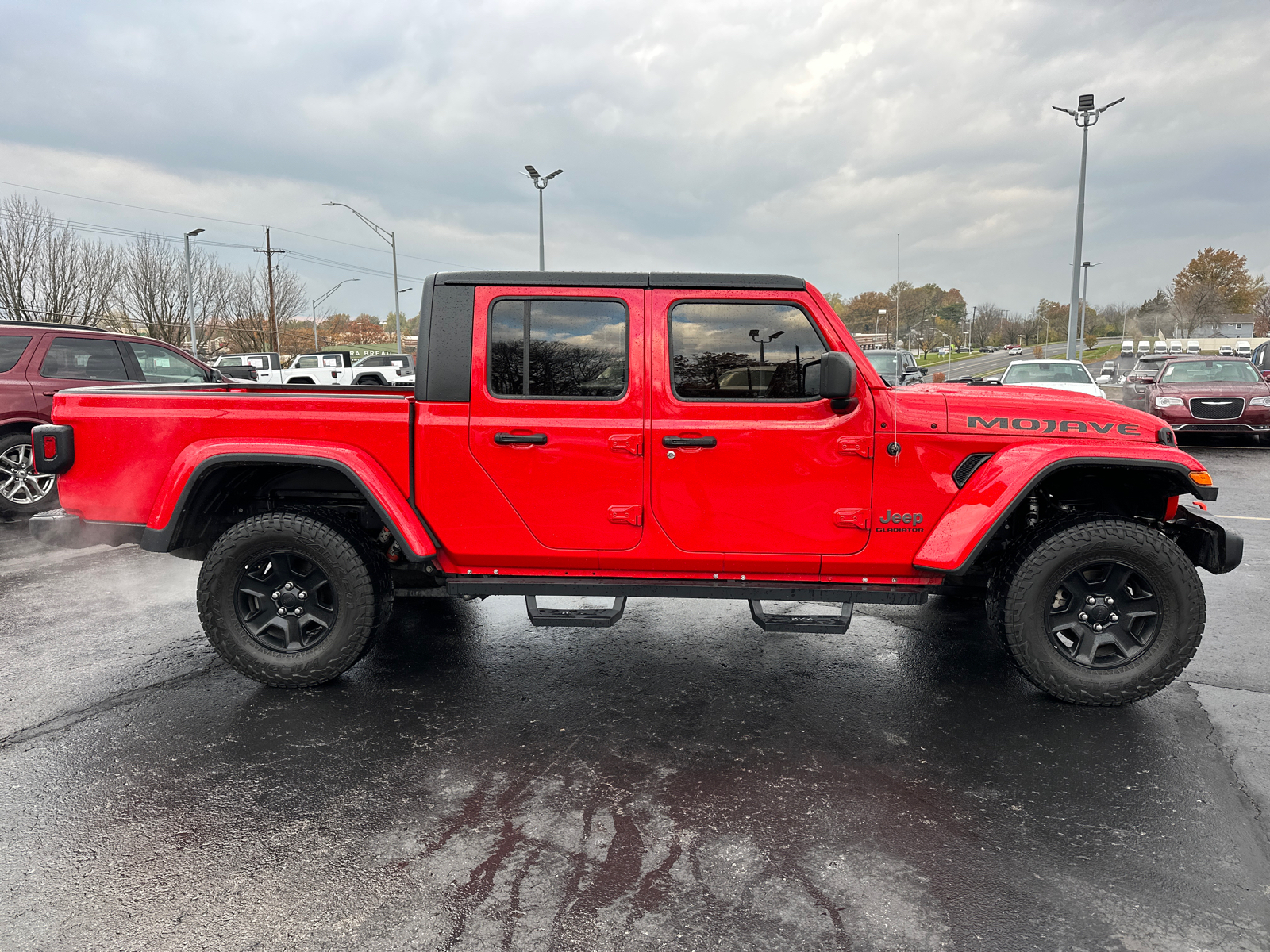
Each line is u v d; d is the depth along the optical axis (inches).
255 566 150.0
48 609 202.5
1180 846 103.8
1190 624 138.2
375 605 148.3
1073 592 143.5
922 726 138.6
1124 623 143.1
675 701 149.5
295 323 2679.6
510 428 143.9
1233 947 85.8
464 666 166.2
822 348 141.8
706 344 143.5
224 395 149.2
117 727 137.5
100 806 113.2
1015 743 131.9
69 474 151.6
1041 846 103.8
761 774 122.6
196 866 99.6
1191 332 3742.6
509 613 200.5
